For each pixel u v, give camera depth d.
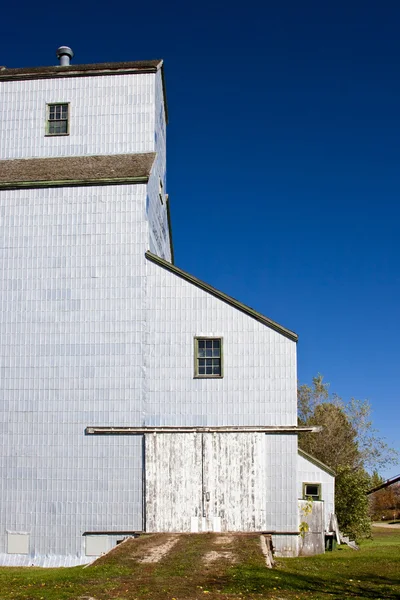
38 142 25.44
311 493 22.59
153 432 20.95
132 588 12.34
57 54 27.88
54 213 22.58
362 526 30.11
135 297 21.83
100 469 20.94
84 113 25.52
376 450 47.09
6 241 22.55
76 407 21.34
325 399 49.03
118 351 21.56
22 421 21.41
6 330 22.00
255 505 20.42
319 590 12.88
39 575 15.27
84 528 20.62
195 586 12.48
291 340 21.22
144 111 25.33
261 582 13.00
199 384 21.17
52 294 22.08
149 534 20.12
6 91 25.98
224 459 20.70
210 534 19.58
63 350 21.72
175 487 20.64
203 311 21.58
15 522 20.86
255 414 20.89
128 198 22.47
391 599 12.39
